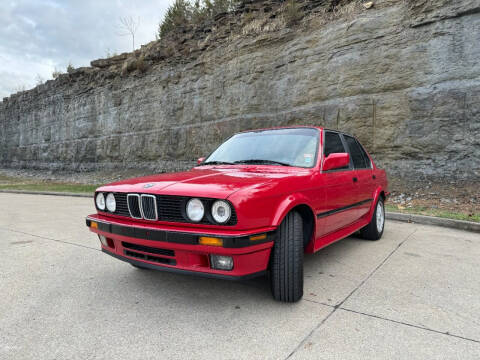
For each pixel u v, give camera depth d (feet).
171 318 8.29
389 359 6.50
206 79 48.80
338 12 36.50
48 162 86.69
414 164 29.81
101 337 7.38
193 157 50.62
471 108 27.04
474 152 26.81
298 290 8.86
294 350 6.82
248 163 11.97
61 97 81.10
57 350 6.86
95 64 70.28
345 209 12.50
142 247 9.03
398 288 10.17
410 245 15.34
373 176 15.83
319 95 36.11
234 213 7.86
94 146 70.23
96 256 13.91
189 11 60.44
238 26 46.73
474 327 7.81
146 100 58.70
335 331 7.59
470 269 11.93
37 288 10.36
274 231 8.43
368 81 32.65
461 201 23.97
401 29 31.09
